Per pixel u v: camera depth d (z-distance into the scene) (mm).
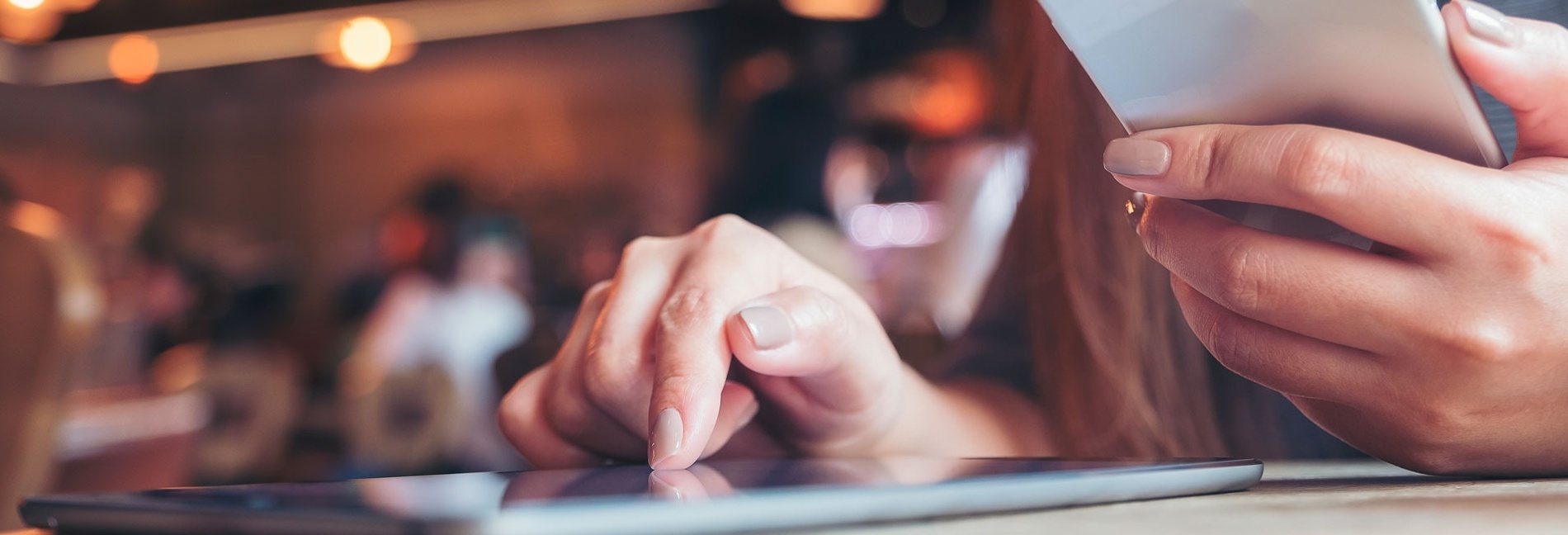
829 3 5641
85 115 7293
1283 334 376
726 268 429
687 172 7047
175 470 2328
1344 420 401
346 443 3168
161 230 6656
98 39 6098
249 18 5809
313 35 6219
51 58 6500
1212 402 683
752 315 386
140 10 5645
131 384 3900
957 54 5008
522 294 4188
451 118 7527
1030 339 731
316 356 4488
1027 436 656
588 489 238
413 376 3133
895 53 5723
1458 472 383
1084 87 716
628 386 417
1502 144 643
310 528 187
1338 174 328
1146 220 396
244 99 7605
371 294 4121
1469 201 325
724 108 5973
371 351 3592
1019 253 772
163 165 7750
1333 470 460
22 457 1137
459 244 3801
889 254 3479
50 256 1176
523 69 7359
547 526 177
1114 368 682
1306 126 341
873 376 466
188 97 7562
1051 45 745
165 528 214
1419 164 329
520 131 7457
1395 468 462
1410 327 343
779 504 206
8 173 6844
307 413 3318
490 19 6355
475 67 7406
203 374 2930
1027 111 836
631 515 187
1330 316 353
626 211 6914
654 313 438
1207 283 374
